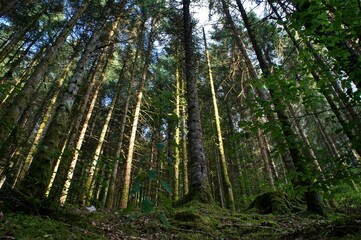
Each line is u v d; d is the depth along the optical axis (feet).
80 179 13.87
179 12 37.06
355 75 9.03
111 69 55.11
